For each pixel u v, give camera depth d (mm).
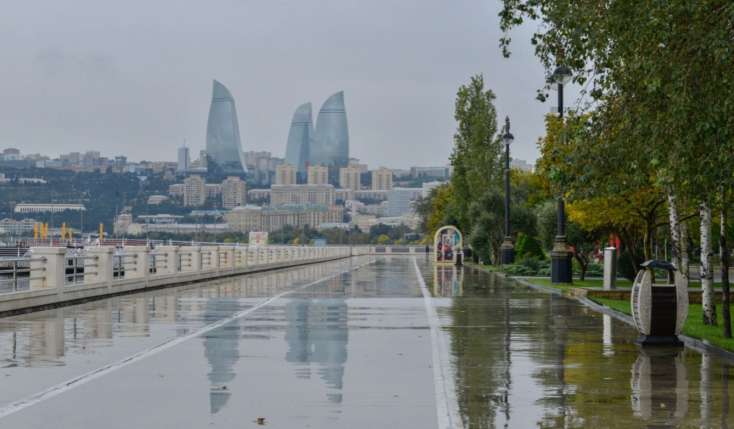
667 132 14477
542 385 13406
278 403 11930
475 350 17531
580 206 36688
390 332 20766
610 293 33250
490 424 10656
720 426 10547
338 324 22656
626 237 41781
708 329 21516
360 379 13938
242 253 59344
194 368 15023
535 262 56906
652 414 11234
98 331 20859
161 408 11570
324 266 75375
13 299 25672
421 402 12031
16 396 12430
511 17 19625
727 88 13789
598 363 15750
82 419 10898
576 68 17797
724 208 19484
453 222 96188
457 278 49719
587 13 16031
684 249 31125
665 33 13789
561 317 24828
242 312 26172
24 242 116812
